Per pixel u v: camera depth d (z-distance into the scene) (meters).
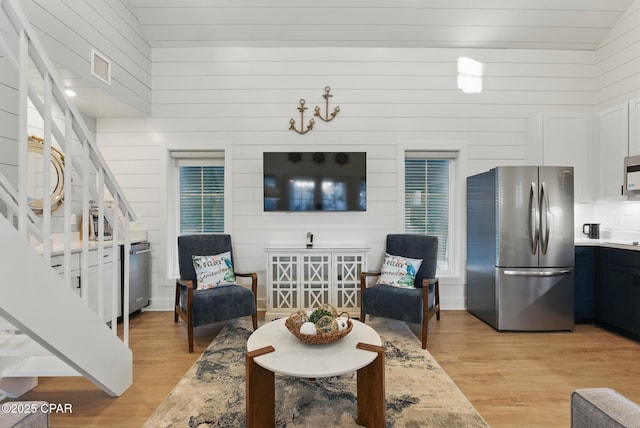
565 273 2.98
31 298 1.39
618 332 2.97
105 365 1.83
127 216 2.08
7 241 1.29
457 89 3.65
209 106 3.62
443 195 3.80
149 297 3.62
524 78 3.66
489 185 3.15
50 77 1.54
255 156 3.64
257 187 3.64
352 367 1.49
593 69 3.66
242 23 3.34
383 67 3.63
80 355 1.65
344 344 1.74
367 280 3.63
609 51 3.47
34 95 1.48
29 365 1.82
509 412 1.80
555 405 1.87
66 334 1.56
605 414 0.85
